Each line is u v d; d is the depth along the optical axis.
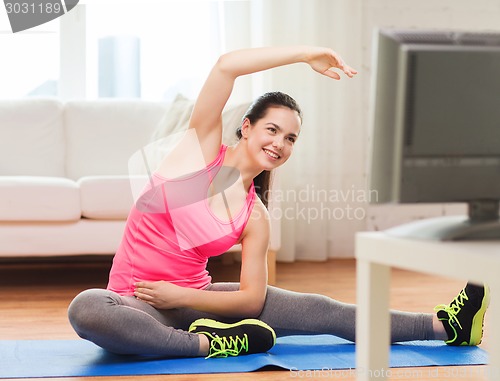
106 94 4.31
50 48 4.27
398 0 4.56
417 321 2.12
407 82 1.07
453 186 1.10
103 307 1.85
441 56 1.08
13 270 3.84
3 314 2.66
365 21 4.54
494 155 1.11
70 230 3.19
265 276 2.06
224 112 3.22
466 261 0.92
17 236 3.15
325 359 1.97
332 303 2.13
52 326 2.43
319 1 4.33
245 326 1.99
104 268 3.94
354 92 4.51
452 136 1.09
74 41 4.28
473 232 1.04
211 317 2.06
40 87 4.27
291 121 1.99
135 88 4.32
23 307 2.80
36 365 1.89
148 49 4.31
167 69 4.32
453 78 1.08
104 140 3.91
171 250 2.03
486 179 1.11
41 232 3.17
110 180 3.19
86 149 3.89
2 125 3.83
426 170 1.09
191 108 3.54
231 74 1.92
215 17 4.26
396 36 1.08
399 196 1.09
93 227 3.21
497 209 1.13
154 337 1.89
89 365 1.89
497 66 1.09
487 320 2.57
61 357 1.97
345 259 4.42
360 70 4.50
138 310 1.90
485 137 1.10
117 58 4.29
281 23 4.32
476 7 4.63
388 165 1.10
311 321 2.10
